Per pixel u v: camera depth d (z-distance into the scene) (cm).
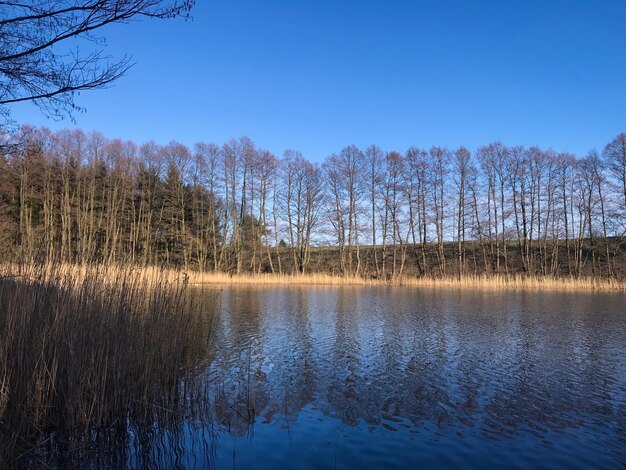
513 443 576
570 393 785
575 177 4050
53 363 592
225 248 4425
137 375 666
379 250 5012
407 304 2133
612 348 1138
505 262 4206
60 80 493
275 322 1538
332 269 4588
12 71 482
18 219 2942
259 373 896
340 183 4497
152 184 4162
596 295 2652
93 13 459
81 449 545
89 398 595
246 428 615
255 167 4488
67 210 3334
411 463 515
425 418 662
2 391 533
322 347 1140
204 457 525
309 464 509
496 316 1700
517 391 793
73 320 660
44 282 683
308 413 677
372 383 834
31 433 562
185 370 817
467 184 4334
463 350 1114
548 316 1709
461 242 4588
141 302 786
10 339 580
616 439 593
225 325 1473
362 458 527
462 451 550
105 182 3947
